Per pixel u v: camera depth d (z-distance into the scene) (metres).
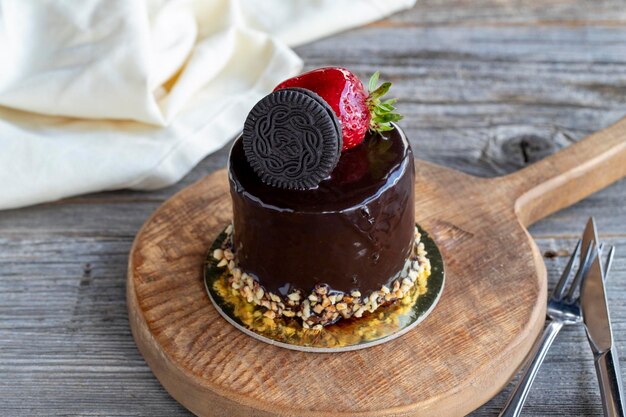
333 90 0.58
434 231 0.66
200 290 0.63
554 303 0.64
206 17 0.79
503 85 0.81
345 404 0.57
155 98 0.76
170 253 0.65
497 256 0.65
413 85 0.81
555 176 0.69
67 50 0.72
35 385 0.60
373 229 0.59
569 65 0.82
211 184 0.70
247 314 0.61
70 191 0.70
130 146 0.72
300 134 0.57
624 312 0.64
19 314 0.64
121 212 0.71
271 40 0.78
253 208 0.59
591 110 0.78
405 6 0.87
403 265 0.62
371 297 0.61
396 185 0.59
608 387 0.57
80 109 0.72
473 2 0.89
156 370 0.60
